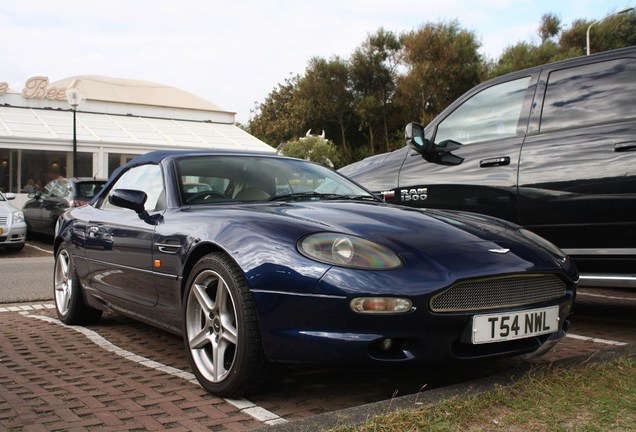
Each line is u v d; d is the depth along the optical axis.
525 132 4.44
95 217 4.28
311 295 2.52
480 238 2.89
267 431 2.15
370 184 5.27
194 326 3.00
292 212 3.05
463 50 36.78
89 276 4.26
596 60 4.25
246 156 4.03
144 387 2.99
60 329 4.50
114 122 24.47
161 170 3.81
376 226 2.85
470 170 4.63
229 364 2.86
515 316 2.67
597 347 3.82
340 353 2.49
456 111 4.97
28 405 2.70
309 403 2.74
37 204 13.24
